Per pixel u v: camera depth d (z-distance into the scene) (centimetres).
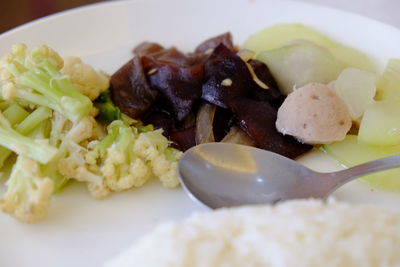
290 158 28
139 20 35
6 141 25
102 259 23
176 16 36
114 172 25
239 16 36
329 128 27
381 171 26
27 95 26
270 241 19
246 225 19
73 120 26
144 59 31
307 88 28
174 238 19
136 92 30
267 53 32
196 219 20
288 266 18
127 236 24
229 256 19
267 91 30
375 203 25
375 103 28
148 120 30
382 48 33
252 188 25
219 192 25
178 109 29
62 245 23
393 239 19
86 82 28
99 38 34
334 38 34
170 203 25
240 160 26
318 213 20
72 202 25
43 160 24
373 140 27
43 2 44
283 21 36
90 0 45
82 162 26
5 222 24
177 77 30
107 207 25
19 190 24
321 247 19
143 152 26
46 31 33
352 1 44
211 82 29
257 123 28
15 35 32
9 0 44
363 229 19
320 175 25
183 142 29
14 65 27
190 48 35
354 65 32
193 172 25
